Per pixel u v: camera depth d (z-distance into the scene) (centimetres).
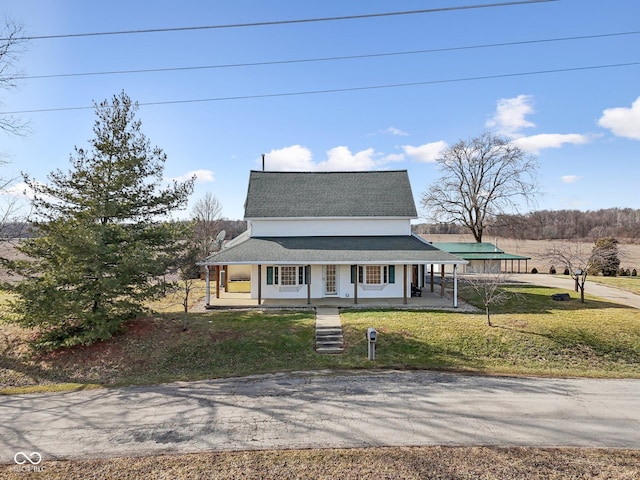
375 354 1573
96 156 1641
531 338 1700
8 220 1817
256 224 2648
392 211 2655
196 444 886
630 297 2602
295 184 2883
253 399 1158
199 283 3269
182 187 1833
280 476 754
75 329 1634
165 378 1380
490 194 4153
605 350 1636
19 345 1595
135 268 1588
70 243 1477
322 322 1859
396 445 870
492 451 843
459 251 3966
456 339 1684
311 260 2205
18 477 757
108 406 1128
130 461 814
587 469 773
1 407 1136
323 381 1312
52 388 1304
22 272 1587
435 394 1186
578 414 1041
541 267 4928
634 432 941
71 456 840
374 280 2452
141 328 1759
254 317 1959
